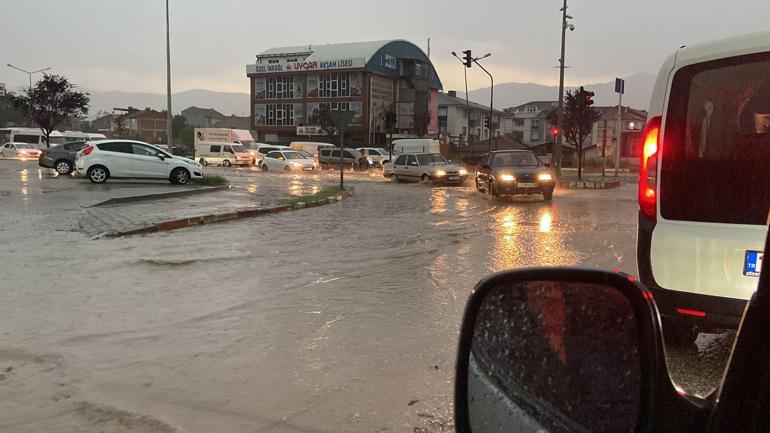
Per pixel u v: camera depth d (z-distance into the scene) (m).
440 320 5.43
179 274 7.38
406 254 8.88
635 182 33.19
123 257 8.41
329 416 3.54
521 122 100.62
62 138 50.38
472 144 72.94
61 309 5.76
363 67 70.62
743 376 1.25
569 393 1.57
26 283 6.80
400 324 5.31
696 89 3.94
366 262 8.25
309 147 53.47
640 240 4.22
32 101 43.94
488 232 11.32
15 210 13.54
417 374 4.15
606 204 17.69
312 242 9.99
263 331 5.13
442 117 93.06
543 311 1.62
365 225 12.34
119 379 4.08
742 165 3.81
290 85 76.38
